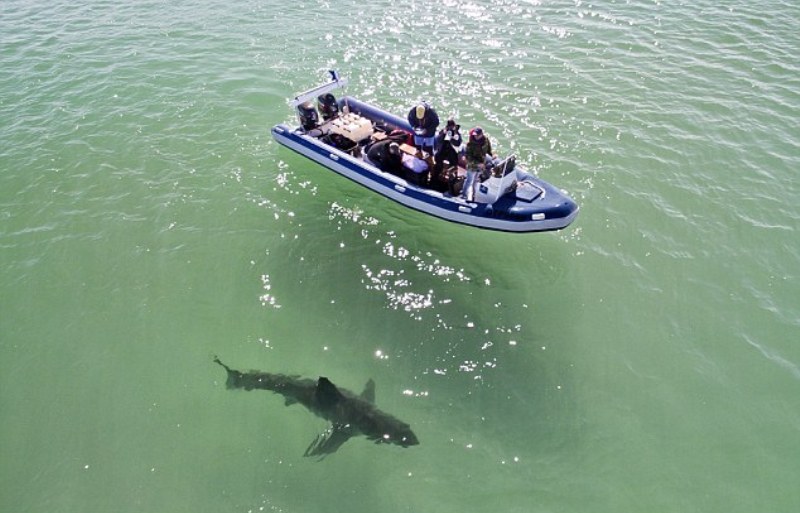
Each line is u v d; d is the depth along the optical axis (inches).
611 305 584.1
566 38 960.3
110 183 726.5
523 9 1039.6
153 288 611.5
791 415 498.6
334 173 732.0
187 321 582.9
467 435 491.2
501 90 852.0
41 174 737.0
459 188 645.9
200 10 1075.3
